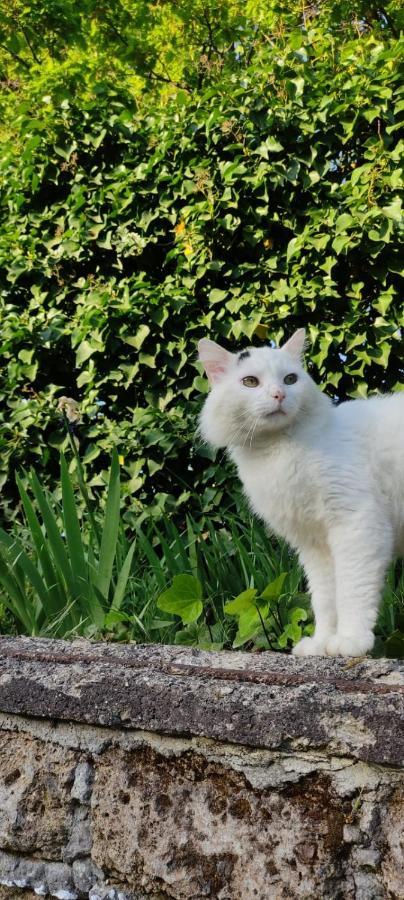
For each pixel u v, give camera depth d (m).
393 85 2.17
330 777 1.44
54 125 2.32
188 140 2.23
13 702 1.57
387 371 2.18
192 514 2.18
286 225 2.19
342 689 1.46
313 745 1.44
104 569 1.87
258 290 2.20
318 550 1.74
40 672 1.57
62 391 2.33
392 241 2.11
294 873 1.44
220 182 2.21
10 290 2.35
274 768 1.46
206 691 1.49
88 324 2.18
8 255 2.33
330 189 2.19
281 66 2.22
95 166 2.33
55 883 1.55
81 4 3.40
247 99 2.21
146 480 2.21
